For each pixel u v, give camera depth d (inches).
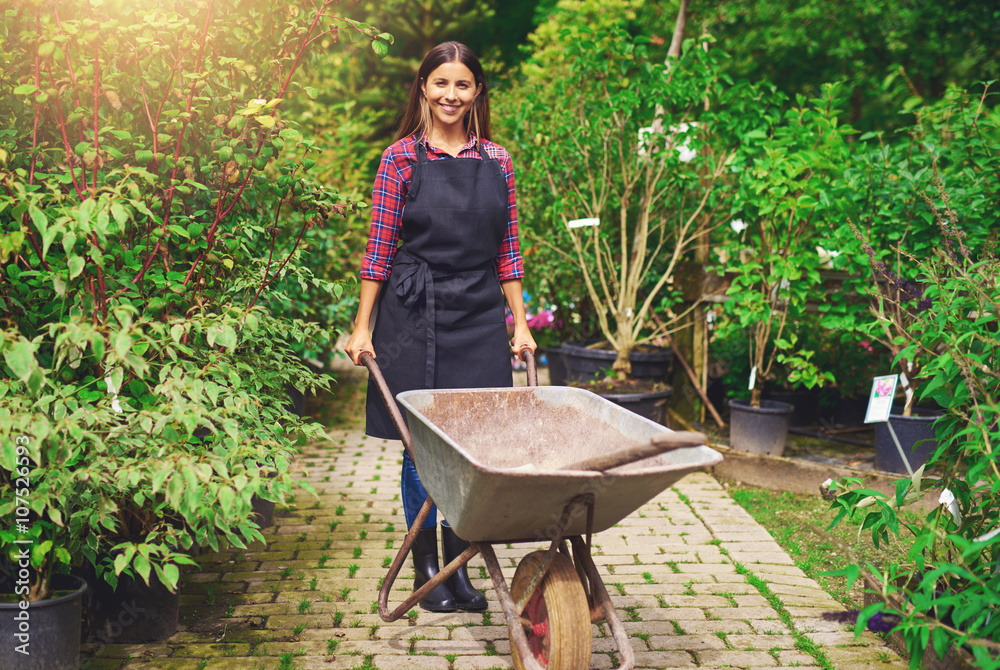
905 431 168.2
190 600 120.2
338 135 281.1
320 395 274.1
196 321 89.1
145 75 101.8
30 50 89.8
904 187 166.2
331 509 164.2
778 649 107.3
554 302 270.5
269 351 117.0
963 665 93.0
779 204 178.2
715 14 366.0
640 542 147.4
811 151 175.2
